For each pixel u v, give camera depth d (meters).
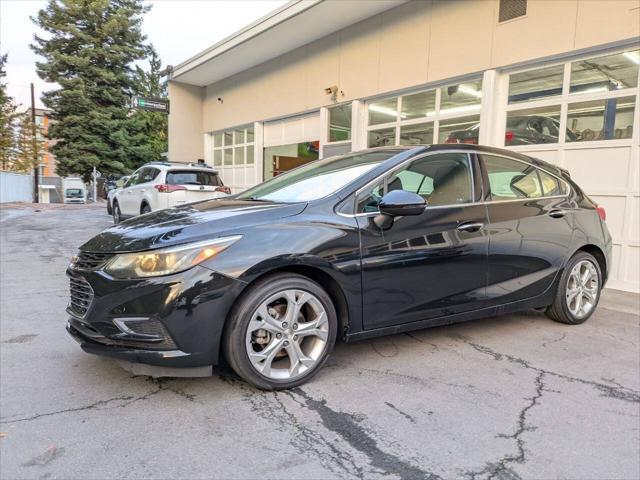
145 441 2.38
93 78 29.50
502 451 2.36
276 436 2.44
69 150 28.83
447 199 3.61
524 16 7.02
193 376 2.75
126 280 2.68
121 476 2.10
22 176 27.53
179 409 2.70
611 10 6.09
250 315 2.78
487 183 3.84
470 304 3.67
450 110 8.41
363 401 2.84
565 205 4.34
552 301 4.31
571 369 3.41
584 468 2.23
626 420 2.69
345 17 9.67
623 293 6.00
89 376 3.13
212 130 16.28
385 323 3.27
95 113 28.72
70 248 8.98
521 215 3.96
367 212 3.24
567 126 6.77
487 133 7.61
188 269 2.65
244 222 2.91
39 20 28.80
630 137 6.10
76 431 2.46
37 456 2.23
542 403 2.88
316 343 3.05
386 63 9.34
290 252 2.85
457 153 3.79
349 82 10.27
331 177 3.62
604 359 3.62
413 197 3.08
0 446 2.31
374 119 9.98
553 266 4.18
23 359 3.42
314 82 11.33
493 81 7.52
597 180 6.45
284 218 3.00
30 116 31.66
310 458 2.26
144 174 11.45
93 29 29.94
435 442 2.42
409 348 3.75
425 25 8.52
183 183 10.42
